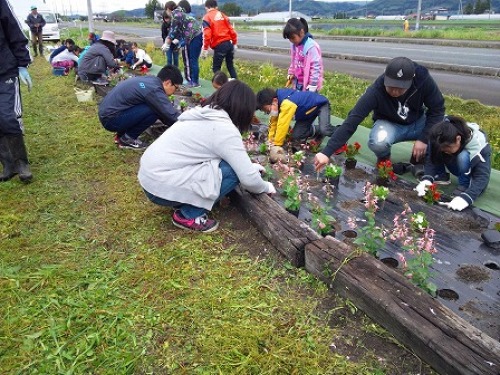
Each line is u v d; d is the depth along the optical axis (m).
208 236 3.38
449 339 2.04
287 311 2.56
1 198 4.15
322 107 5.21
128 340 2.37
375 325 2.40
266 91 4.85
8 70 4.25
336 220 3.62
